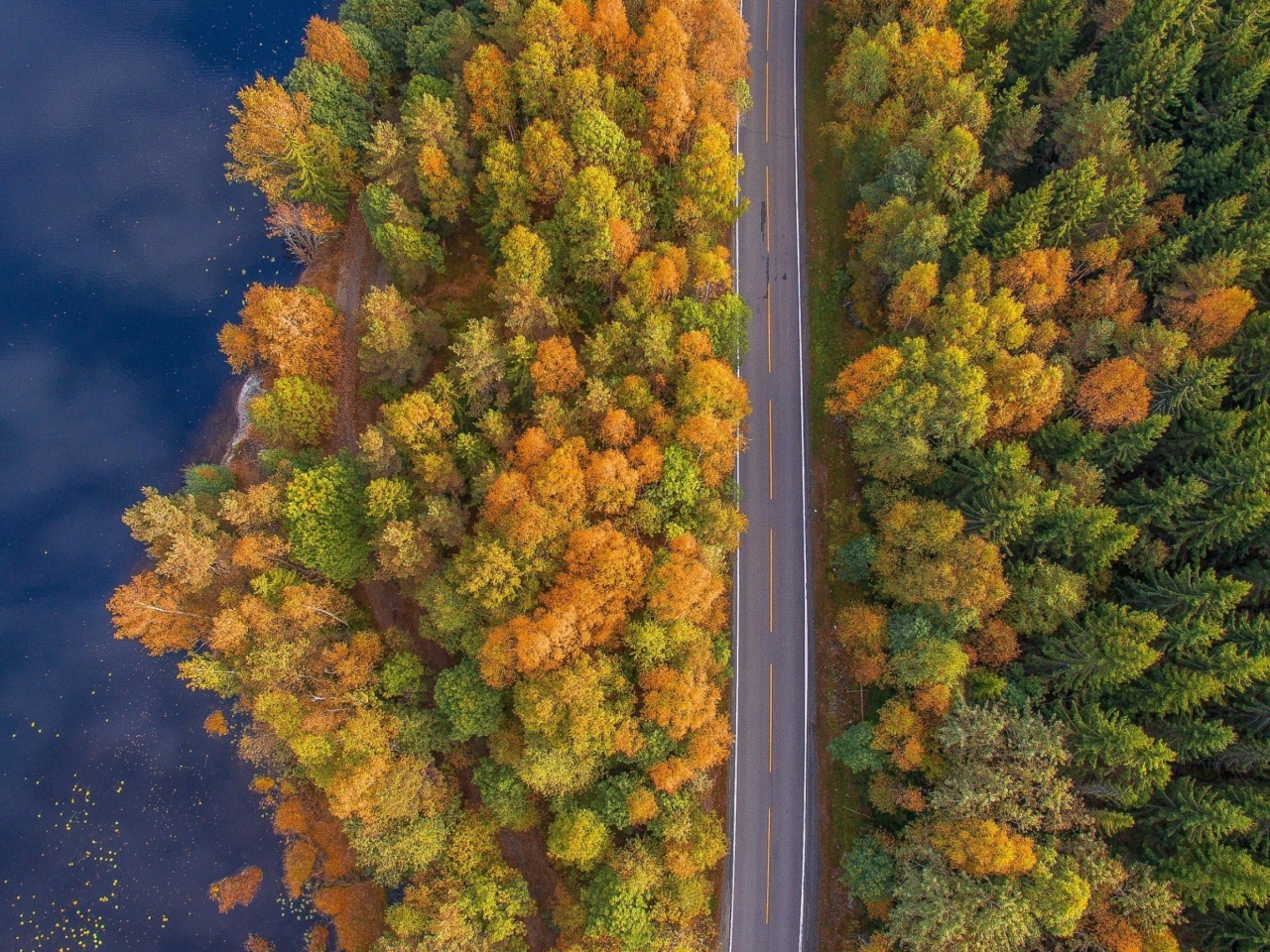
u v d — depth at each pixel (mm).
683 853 68438
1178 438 71188
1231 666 61500
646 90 84938
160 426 97000
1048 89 87562
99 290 100688
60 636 90250
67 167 105375
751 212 94062
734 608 83625
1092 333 71938
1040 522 69000
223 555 78125
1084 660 65000
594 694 67750
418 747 75812
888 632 72625
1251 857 59781
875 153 83875
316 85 91875
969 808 63375
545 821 80438
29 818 85438
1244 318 72125
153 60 110438
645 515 72750
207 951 82375
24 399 96875
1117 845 64812
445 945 68188
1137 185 72250
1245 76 77000
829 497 85562
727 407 75188
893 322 78562
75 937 82312
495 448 79438
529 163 82000
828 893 77188
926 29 81500
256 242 102750
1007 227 76750
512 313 77438
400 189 90562
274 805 86250
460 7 97000
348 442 92125
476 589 70062
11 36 110312
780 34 99312
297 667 75250
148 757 87438
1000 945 60156
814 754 80500
